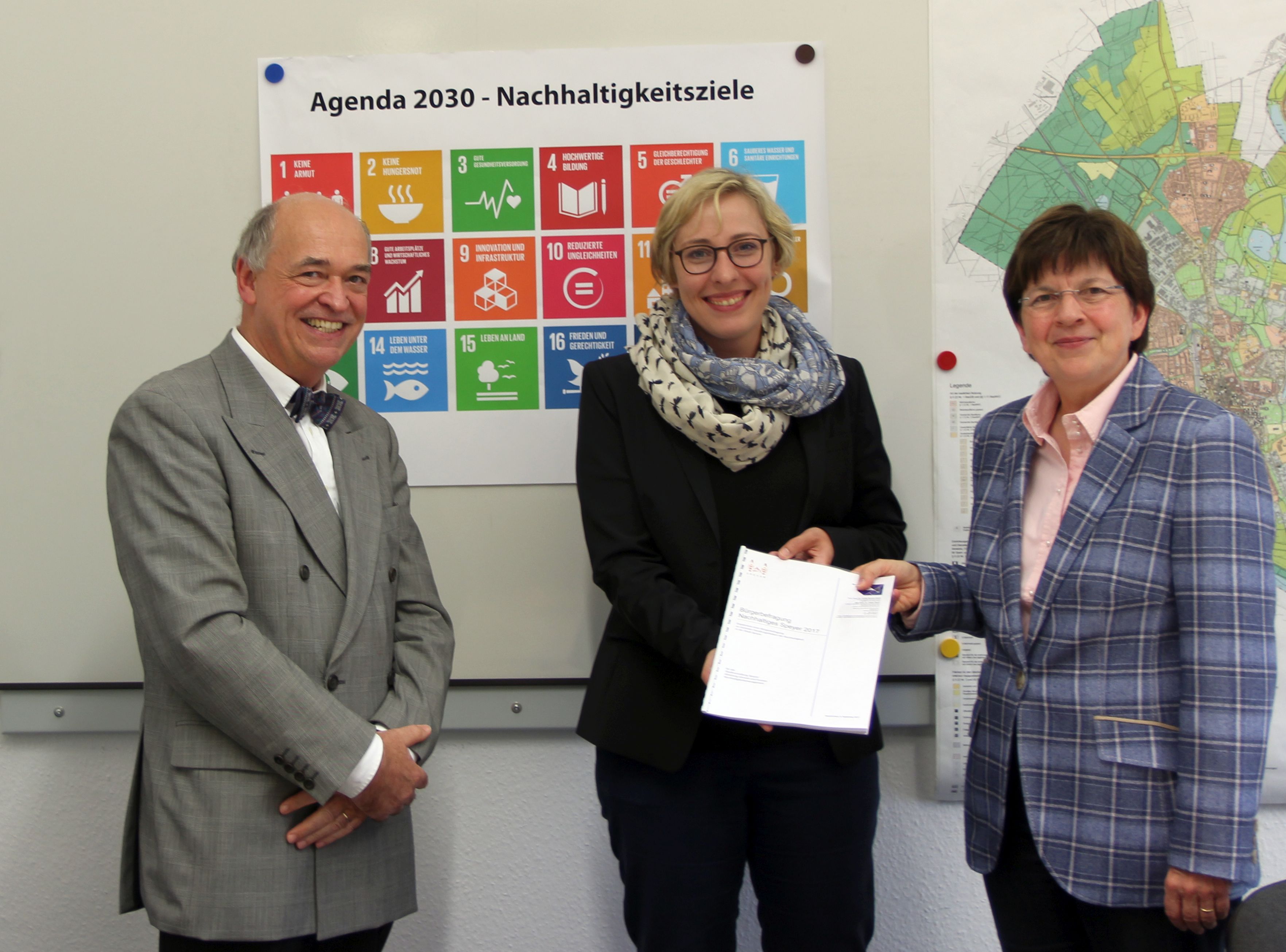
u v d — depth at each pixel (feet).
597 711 4.44
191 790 3.63
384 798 3.75
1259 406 5.31
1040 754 3.53
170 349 5.56
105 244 5.55
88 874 5.69
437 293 5.52
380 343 5.53
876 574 4.05
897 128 5.40
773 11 5.39
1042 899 3.69
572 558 5.55
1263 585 3.20
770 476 4.39
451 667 4.41
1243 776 3.13
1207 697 3.17
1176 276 5.33
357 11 5.47
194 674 3.51
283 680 3.55
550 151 5.46
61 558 5.58
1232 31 5.28
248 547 3.72
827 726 3.74
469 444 5.54
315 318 3.95
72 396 5.56
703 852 4.32
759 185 4.42
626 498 4.45
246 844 3.60
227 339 4.09
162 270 5.54
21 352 5.57
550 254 5.49
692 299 4.35
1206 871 3.11
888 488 4.73
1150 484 3.37
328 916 3.73
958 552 5.45
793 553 4.24
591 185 5.46
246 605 3.66
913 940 5.62
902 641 4.38
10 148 5.53
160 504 3.63
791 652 3.89
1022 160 5.36
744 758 4.36
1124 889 3.33
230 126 5.50
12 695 5.63
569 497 5.54
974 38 5.36
